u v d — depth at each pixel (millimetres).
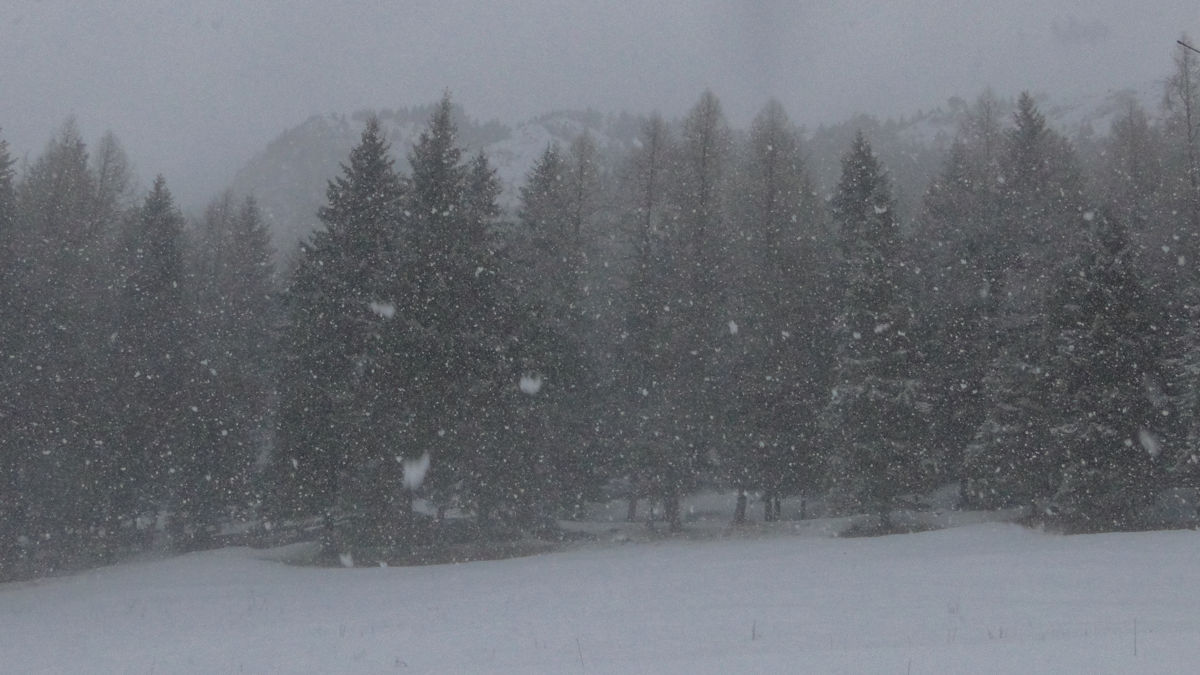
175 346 33688
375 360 27094
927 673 7656
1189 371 25375
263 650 12344
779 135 38094
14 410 26531
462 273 28906
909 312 30328
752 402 32250
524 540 31609
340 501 27047
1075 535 24250
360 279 28094
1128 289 27203
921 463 29562
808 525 30953
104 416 30844
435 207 29234
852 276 30188
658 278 33406
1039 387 28797
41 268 30703
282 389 28750
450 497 31016
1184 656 7691
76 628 16812
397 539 27859
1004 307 32250
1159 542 20766
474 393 28453
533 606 16281
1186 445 25938
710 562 23594
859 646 10195
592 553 28016
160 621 17328
